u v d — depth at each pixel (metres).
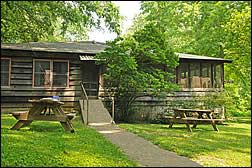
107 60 13.20
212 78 17.83
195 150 6.93
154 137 8.62
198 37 26.44
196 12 25.06
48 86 14.88
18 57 14.51
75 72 15.44
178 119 11.62
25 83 14.52
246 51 20.33
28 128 9.11
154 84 14.05
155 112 16.03
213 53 25.59
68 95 15.15
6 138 6.84
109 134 8.92
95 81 18.52
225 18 23.53
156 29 14.72
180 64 17.20
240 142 8.91
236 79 23.38
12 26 12.12
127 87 14.17
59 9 10.15
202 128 12.77
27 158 5.28
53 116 8.65
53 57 15.06
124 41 13.88
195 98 17.08
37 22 10.91
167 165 5.41
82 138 7.68
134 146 7.17
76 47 17.20
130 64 12.41
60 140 7.13
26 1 9.89
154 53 14.19
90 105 13.55
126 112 14.39
